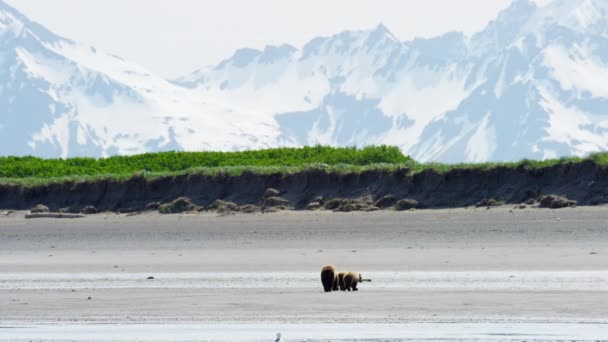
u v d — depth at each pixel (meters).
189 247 150.62
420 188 187.75
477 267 120.12
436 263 124.62
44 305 95.62
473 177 185.50
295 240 154.00
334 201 188.38
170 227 174.62
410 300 95.19
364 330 81.81
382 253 136.62
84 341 79.06
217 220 180.25
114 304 95.69
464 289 101.56
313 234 159.12
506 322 84.00
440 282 107.44
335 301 95.50
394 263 125.88
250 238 158.00
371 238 152.75
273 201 192.88
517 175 183.25
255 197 197.25
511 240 144.38
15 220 194.88
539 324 83.00
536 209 170.38
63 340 79.50
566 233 147.62
